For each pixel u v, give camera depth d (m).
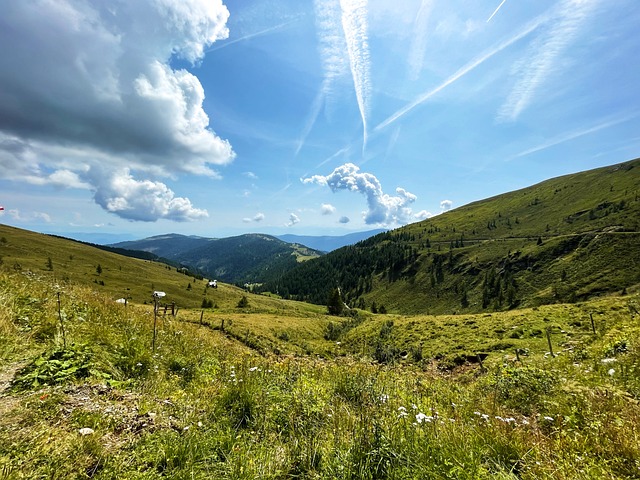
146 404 5.09
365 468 3.59
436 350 34.56
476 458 3.78
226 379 6.82
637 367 7.42
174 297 153.12
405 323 51.66
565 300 133.50
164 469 3.53
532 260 177.75
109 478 3.22
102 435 3.95
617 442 4.10
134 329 10.23
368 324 61.56
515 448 4.02
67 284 14.90
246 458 3.85
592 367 9.01
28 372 5.50
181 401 5.50
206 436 4.28
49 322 8.06
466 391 8.38
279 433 4.58
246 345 34.12
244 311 90.31
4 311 7.93
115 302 14.05
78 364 6.04
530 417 6.00
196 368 8.20
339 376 7.57
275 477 3.64
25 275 13.55
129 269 187.25
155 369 7.25
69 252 182.75
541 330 30.83
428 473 3.50
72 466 3.25
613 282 132.00
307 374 8.02
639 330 10.95
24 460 3.16
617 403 5.46
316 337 62.22
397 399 6.51
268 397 5.67
